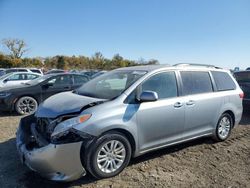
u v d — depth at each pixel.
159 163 4.54
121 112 3.94
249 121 7.83
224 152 5.16
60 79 9.19
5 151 4.95
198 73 5.23
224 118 5.68
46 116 3.84
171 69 4.79
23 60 57.44
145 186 3.77
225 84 5.75
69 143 3.52
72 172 3.60
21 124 4.34
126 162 4.06
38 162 3.52
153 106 4.27
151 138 4.32
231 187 3.84
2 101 8.15
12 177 3.95
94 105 3.89
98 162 3.78
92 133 3.65
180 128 4.71
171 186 3.80
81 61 67.38
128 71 4.81
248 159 4.87
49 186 3.71
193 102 4.88
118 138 3.91
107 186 3.72
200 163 4.61
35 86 8.62
